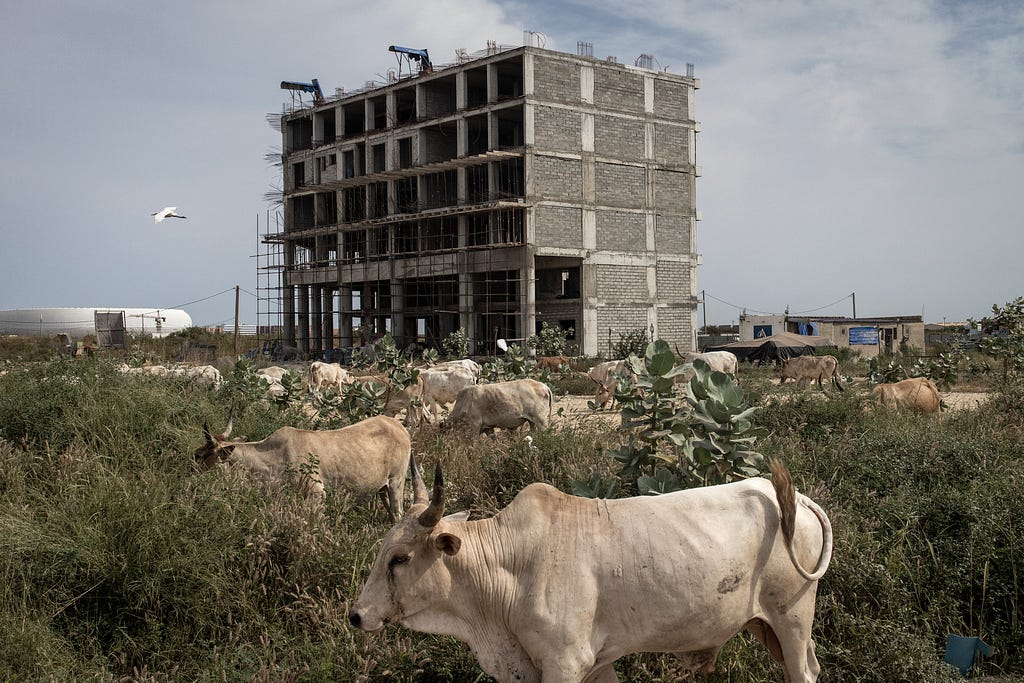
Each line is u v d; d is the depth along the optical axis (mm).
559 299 50375
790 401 12188
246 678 5312
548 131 46875
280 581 6383
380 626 4484
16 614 5855
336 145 58312
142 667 5723
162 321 81750
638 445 9000
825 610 5898
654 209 50969
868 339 54188
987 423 11805
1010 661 5949
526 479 9039
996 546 6664
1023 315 18766
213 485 7129
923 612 6250
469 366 21188
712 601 4332
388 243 53906
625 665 5402
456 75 50125
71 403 10133
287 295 63406
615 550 4371
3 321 84938
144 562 6164
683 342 52312
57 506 7375
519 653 4508
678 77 52250
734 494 4574
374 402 12938
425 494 4918
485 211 48094
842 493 7801
